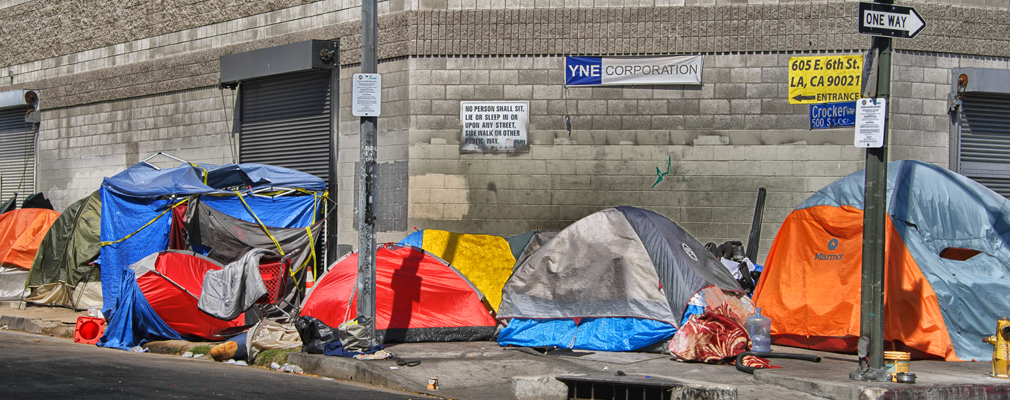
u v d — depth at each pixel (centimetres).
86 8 1762
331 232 1344
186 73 1573
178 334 988
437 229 1220
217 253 1173
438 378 746
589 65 1220
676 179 1206
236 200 1230
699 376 770
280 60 1392
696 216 1201
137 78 1659
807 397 691
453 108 1243
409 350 901
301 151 1411
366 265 857
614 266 949
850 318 873
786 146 1188
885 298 862
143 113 1658
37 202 1786
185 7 1577
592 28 1223
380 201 1276
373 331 858
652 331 895
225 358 881
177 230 1173
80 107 1783
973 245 927
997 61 1245
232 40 1502
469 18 1243
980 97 1248
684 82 1204
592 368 800
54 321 1141
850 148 1177
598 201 1216
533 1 1235
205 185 1233
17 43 1916
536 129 1229
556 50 1227
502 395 701
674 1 1210
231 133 1508
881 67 714
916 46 1203
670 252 934
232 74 1465
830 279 918
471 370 779
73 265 1283
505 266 1103
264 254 1017
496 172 1234
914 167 973
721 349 841
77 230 1300
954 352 848
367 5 857
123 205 1219
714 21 1203
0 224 1458
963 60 1229
